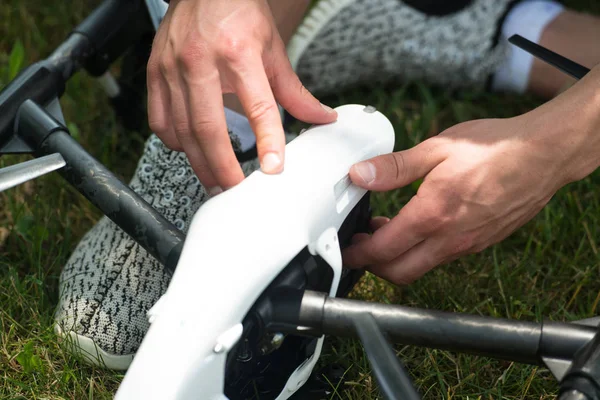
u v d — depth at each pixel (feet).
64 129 3.22
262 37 2.92
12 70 4.61
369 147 2.84
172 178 3.43
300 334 2.51
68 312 3.22
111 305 3.19
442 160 2.91
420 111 4.89
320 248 2.58
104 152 4.35
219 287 2.28
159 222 2.82
